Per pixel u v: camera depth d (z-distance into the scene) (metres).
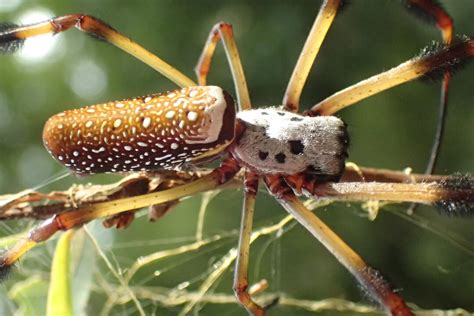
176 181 0.15
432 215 0.20
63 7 0.27
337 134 0.15
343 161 0.15
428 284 0.21
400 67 0.15
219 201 0.21
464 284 0.21
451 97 0.23
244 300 0.15
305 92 0.24
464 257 0.21
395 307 0.15
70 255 0.15
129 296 0.18
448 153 0.22
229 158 0.15
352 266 0.15
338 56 0.24
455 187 0.15
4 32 0.15
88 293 0.16
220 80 0.24
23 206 0.15
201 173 0.15
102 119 0.15
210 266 0.21
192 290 0.20
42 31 0.15
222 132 0.15
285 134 0.15
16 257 0.14
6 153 0.28
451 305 0.21
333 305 0.18
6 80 0.28
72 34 0.28
